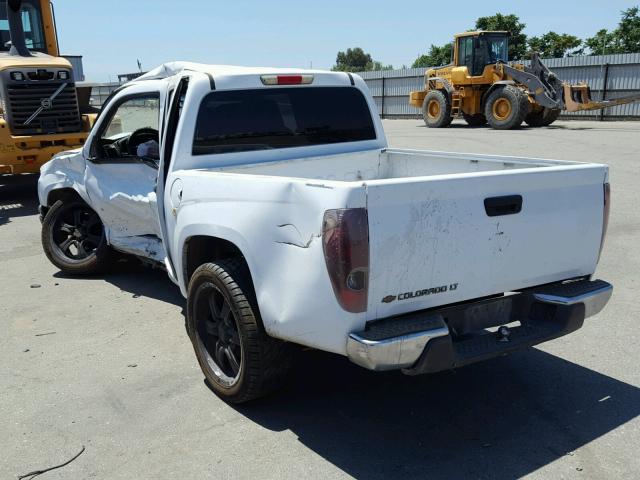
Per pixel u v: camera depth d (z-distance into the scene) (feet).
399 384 12.98
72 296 18.97
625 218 26.09
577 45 184.24
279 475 9.99
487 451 10.52
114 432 11.39
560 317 11.14
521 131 66.23
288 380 12.28
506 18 175.32
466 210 10.01
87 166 18.29
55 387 13.16
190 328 12.94
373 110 16.94
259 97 14.66
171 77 14.94
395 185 9.31
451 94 75.20
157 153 15.99
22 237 26.94
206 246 13.21
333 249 9.21
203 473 10.10
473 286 10.39
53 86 32.73
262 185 10.61
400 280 9.57
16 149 31.73
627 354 14.03
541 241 11.03
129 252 18.07
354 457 10.43
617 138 56.08
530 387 12.69
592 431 11.03
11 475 10.17
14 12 33.35
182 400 12.48
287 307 10.25
